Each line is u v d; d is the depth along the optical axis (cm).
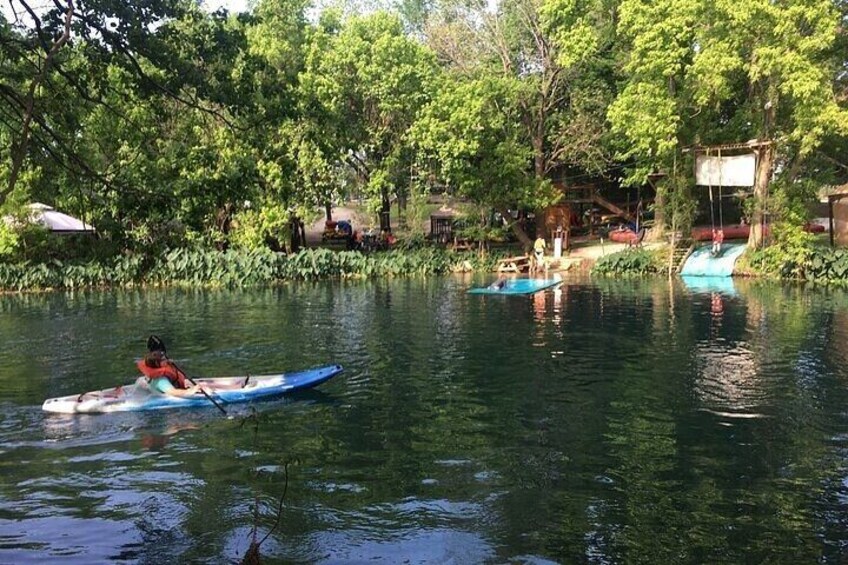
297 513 789
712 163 3064
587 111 3834
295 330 1959
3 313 2361
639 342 1728
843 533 736
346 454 978
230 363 1562
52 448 1011
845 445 992
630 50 3703
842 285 2794
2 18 966
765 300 2430
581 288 2900
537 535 736
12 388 1366
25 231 3095
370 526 758
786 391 1270
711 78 2869
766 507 798
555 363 1515
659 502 813
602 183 4578
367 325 2028
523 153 3766
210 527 759
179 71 1041
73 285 3072
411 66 3716
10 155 994
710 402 1207
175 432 1077
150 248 1000
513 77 3781
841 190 3359
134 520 777
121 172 980
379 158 4128
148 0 973
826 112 2719
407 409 1190
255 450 997
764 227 3256
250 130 1218
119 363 1573
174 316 2245
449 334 1870
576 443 1012
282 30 3812
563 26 3553
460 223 4112
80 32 942
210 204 993
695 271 3291
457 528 752
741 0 2727
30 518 782
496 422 1115
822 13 2695
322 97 3581
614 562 683
